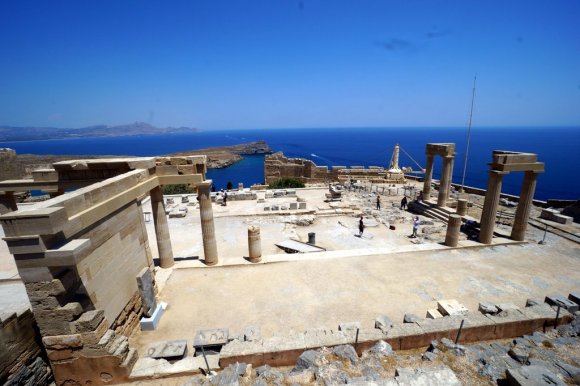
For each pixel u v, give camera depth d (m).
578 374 6.78
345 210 26.23
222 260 16.11
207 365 8.35
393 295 12.81
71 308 7.87
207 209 14.84
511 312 9.91
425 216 25.22
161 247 15.16
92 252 8.84
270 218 24.91
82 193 8.48
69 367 8.41
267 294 13.11
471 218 21.16
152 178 13.31
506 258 15.96
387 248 17.19
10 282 12.50
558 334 8.91
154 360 9.00
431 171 26.38
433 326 9.37
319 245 19.67
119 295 10.18
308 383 7.20
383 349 8.33
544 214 21.55
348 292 13.11
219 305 12.45
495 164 16.25
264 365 8.34
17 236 6.99
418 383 6.31
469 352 8.29
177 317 11.77
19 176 25.14
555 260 15.70
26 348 8.69
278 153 53.19
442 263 15.48
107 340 8.38
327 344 8.86
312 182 46.59
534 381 6.28
